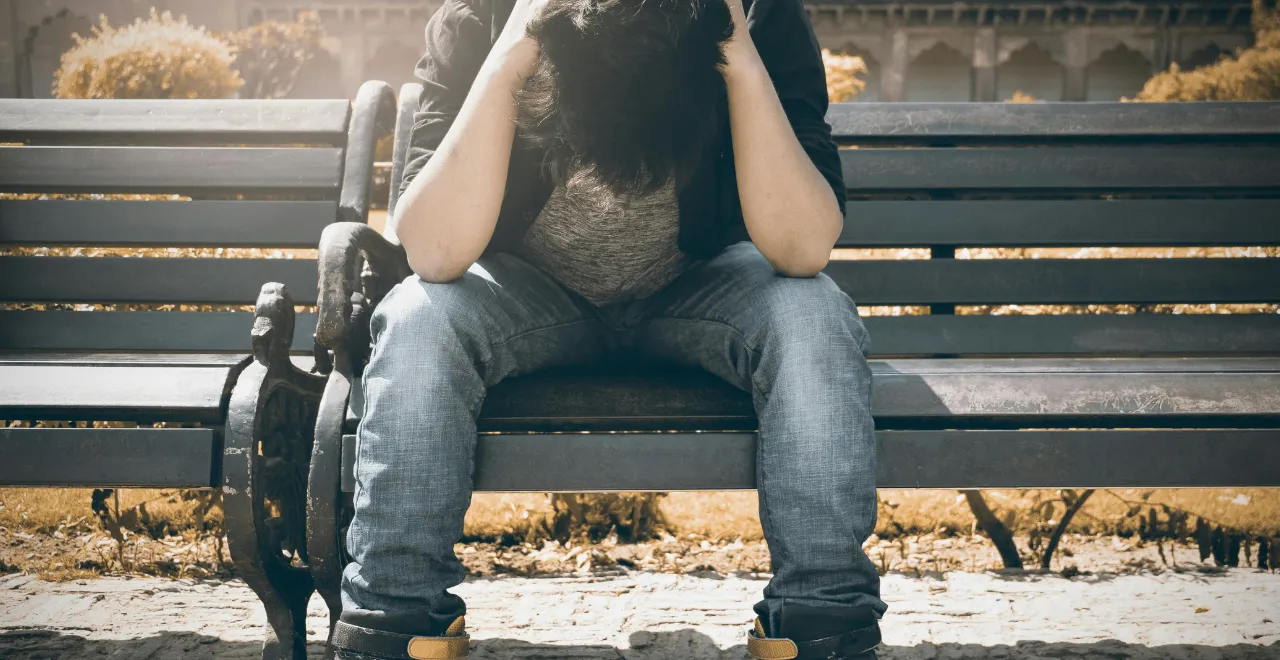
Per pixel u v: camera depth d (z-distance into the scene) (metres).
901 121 2.26
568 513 2.88
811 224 1.50
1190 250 3.02
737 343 1.55
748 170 1.49
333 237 1.61
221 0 29.73
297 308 2.28
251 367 1.57
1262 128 2.23
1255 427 1.65
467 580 2.59
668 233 1.57
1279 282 2.17
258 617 2.24
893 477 1.53
